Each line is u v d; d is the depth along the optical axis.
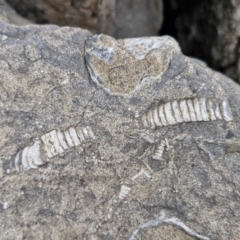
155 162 0.25
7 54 0.24
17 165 0.24
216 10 0.35
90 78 0.25
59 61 0.25
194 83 0.25
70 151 0.24
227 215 0.25
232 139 0.25
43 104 0.24
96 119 0.25
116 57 0.25
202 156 0.25
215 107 0.25
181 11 0.39
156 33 0.40
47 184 0.24
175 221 0.25
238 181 0.25
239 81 0.36
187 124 0.25
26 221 0.24
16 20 0.30
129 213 0.25
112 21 0.37
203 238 0.25
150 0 0.39
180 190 0.25
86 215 0.24
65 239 0.24
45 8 0.34
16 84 0.24
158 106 0.25
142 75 0.25
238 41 0.35
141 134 0.25
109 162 0.25
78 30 0.25
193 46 0.39
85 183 0.25
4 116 0.24
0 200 0.24
